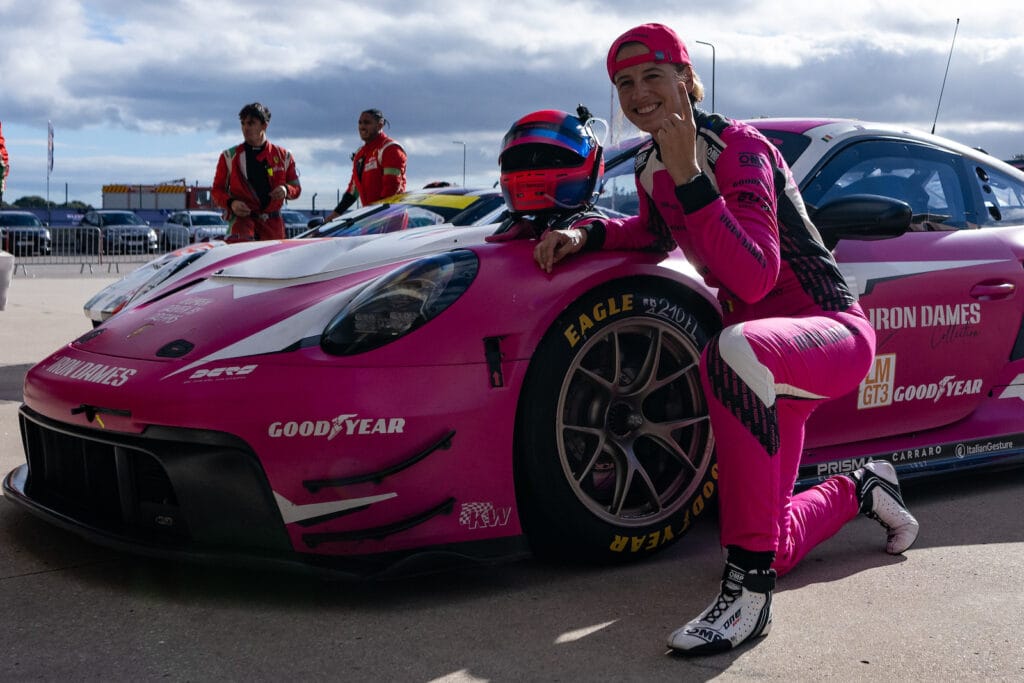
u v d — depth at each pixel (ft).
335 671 5.89
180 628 6.50
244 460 6.60
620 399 7.75
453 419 6.88
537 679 5.81
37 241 53.57
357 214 14.06
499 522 7.14
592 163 8.09
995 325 10.10
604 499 8.06
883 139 10.21
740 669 5.98
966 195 10.66
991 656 6.19
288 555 6.71
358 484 6.67
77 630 6.45
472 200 13.52
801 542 7.40
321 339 6.96
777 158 6.94
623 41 6.91
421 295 7.07
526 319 7.14
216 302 7.89
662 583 7.45
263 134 20.01
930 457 9.71
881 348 9.20
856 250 9.21
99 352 7.76
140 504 7.21
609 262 7.57
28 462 8.34
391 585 7.32
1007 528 9.01
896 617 6.83
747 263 6.23
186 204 116.78
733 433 6.39
